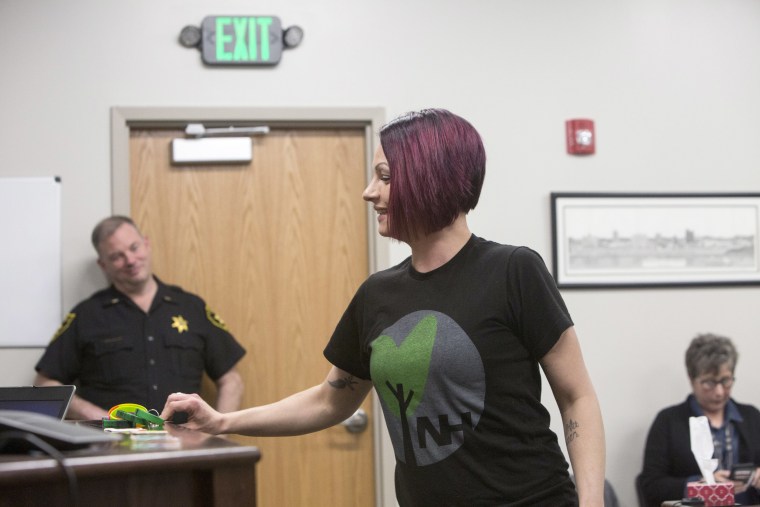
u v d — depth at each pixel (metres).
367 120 3.75
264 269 3.73
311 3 3.75
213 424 1.79
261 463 3.68
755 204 3.98
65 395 1.58
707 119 3.98
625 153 3.92
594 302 3.87
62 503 1.08
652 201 3.91
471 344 1.58
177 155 3.66
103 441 1.19
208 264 3.70
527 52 3.88
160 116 3.63
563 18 3.91
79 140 3.60
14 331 3.53
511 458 1.57
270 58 3.68
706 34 4.01
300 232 3.76
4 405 1.58
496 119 3.84
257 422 1.83
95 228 3.42
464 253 1.66
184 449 1.14
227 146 3.69
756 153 4.01
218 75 3.68
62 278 3.56
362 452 3.73
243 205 3.73
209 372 3.54
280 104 3.71
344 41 3.76
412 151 1.63
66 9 3.62
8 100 3.58
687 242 3.93
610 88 3.92
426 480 1.59
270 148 3.76
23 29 3.60
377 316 1.71
